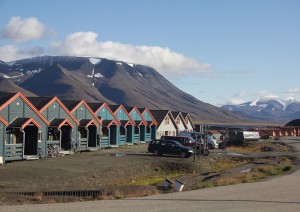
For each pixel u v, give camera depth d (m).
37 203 15.94
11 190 20.08
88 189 20.39
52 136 41.47
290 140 83.12
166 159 38.44
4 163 32.41
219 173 29.64
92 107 52.31
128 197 17.30
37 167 29.92
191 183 24.03
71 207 13.90
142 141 63.81
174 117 77.94
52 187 22.47
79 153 43.06
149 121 66.88
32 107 37.00
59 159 36.19
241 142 69.62
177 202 15.16
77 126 44.38
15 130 35.75
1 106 33.81
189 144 45.62
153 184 25.03
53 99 41.44
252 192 18.27
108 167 31.47
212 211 13.25
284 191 18.64
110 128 54.44
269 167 31.95
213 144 57.12
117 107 57.88
